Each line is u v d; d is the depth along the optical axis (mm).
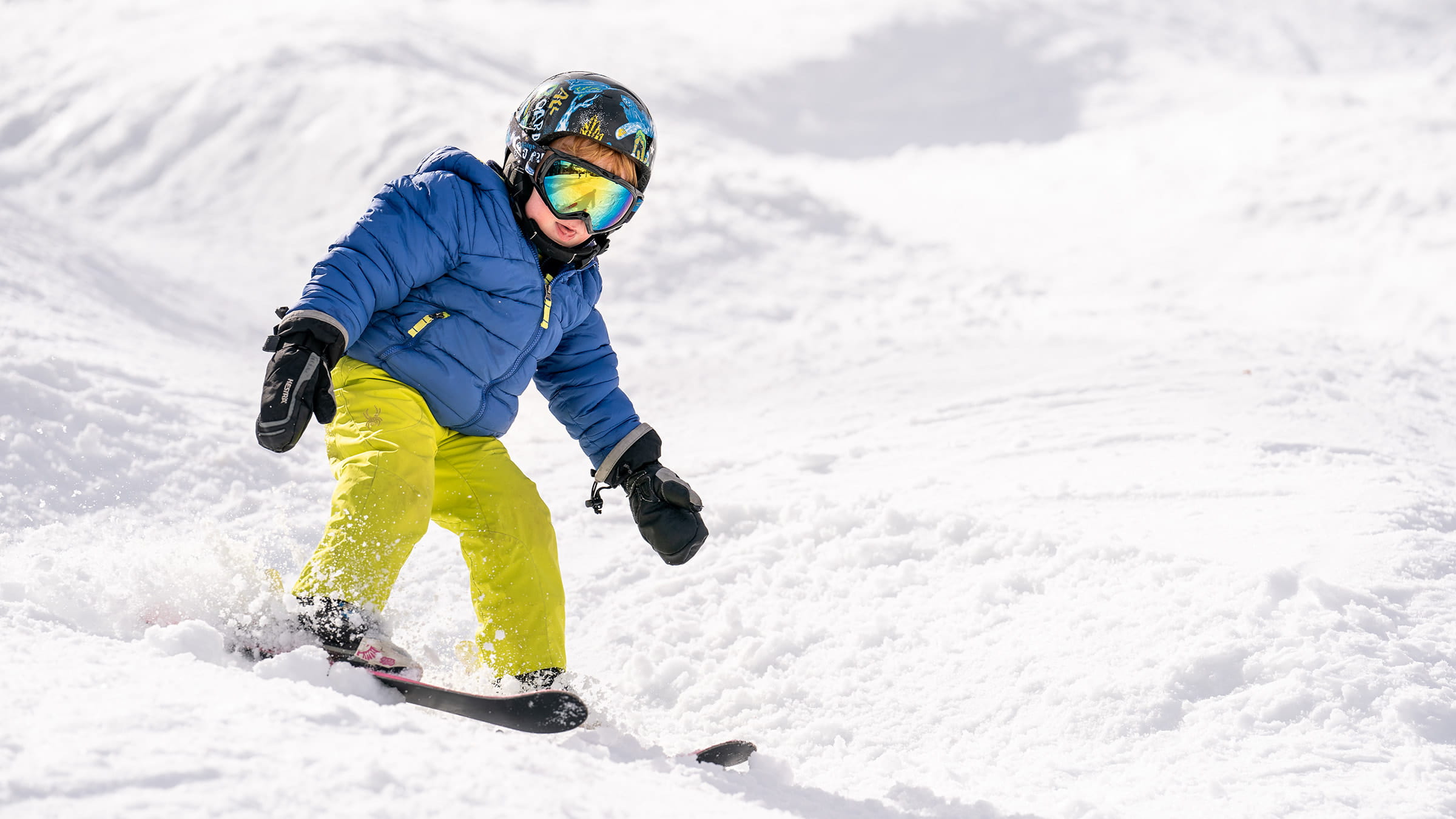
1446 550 9156
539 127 6633
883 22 96000
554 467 15352
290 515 11562
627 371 24344
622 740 5727
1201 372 18344
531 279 6738
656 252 39344
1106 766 6703
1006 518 10922
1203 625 7895
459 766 4246
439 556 10938
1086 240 45781
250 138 46250
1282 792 5988
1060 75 93438
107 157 45562
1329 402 16547
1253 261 40062
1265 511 10625
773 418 18719
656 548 7227
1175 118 84375
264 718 4277
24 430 11562
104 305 22078
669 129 68438
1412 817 5672
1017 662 8008
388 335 6520
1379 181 43906
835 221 45406
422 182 6562
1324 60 111562
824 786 6363
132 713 4055
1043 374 19750
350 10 63188
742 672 8625
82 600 6031
